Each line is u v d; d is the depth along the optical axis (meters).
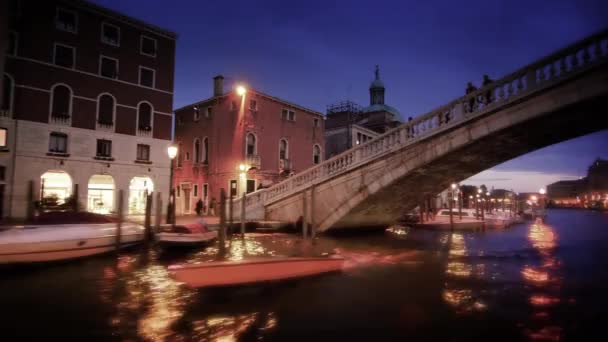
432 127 13.78
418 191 17.34
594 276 11.55
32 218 11.49
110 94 21.19
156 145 22.89
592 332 7.01
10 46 18.25
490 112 12.19
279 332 6.98
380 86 45.22
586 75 10.42
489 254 15.71
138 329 7.07
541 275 11.62
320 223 17.14
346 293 9.46
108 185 21.06
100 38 21.05
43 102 18.97
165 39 23.80
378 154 15.06
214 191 25.77
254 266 9.45
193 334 6.90
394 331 7.00
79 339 6.58
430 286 10.18
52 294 8.84
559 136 13.30
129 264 11.48
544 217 41.62
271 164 26.28
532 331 7.02
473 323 7.46
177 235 12.77
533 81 11.37
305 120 29.66
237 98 25.05
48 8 19.39
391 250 16.09
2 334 6.73
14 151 18.09
